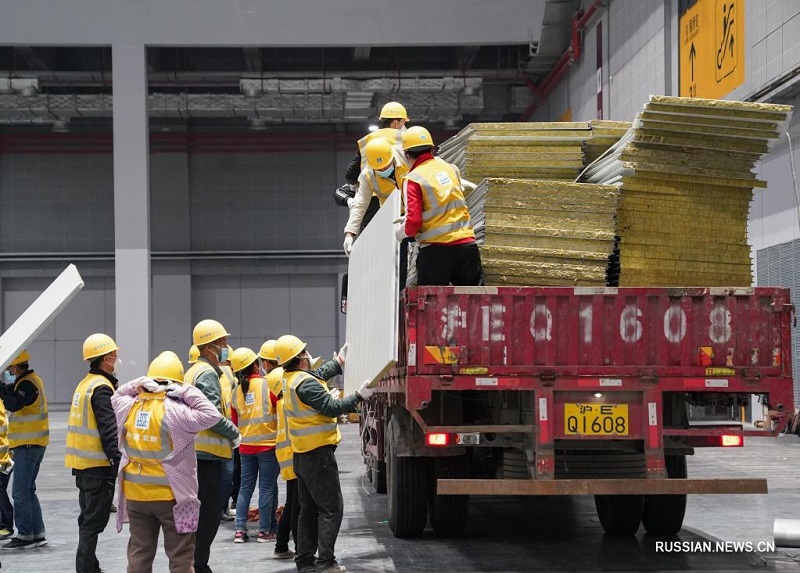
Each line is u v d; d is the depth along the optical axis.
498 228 7.56
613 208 7.66
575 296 7.05
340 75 30.78
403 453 8.07
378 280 6.74
